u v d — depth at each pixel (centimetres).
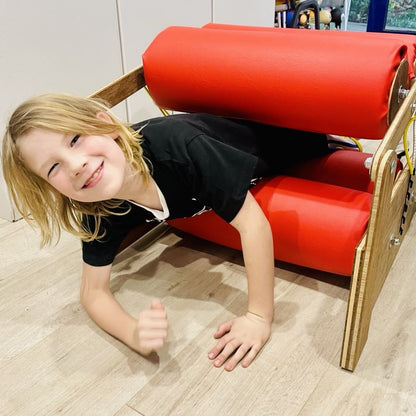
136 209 73
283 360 69
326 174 98
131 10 126
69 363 70
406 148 72
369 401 62
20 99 106
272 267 71
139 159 66
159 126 71
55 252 97
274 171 91
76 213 72
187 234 102
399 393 63
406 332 73
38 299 83
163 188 71
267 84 75
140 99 138
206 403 62
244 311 79
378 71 67
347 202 77
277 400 62
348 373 66
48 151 56
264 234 69
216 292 84
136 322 70
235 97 81
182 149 68
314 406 61
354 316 61
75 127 57
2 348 73
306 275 87
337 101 70
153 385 65
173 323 77
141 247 98
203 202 72
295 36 76
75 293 85
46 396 64
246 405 62
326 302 80
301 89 72
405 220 85
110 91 88
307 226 77
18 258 96
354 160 99
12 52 101
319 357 69
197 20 149
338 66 69
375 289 66
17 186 62
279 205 80
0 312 80
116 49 125
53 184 58
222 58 79
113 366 69
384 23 256
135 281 87
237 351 68
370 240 56
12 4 98
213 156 67
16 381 67
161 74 88
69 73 115
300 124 79
